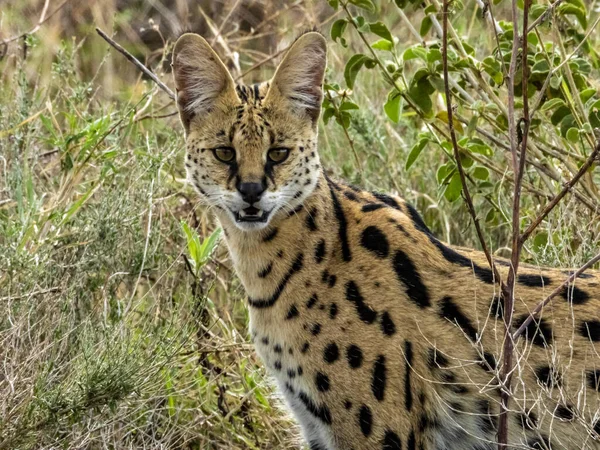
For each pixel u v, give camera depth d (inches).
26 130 432.1
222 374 382.0
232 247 334.0
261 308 327.6
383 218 324.5
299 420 328.8
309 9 586.9
